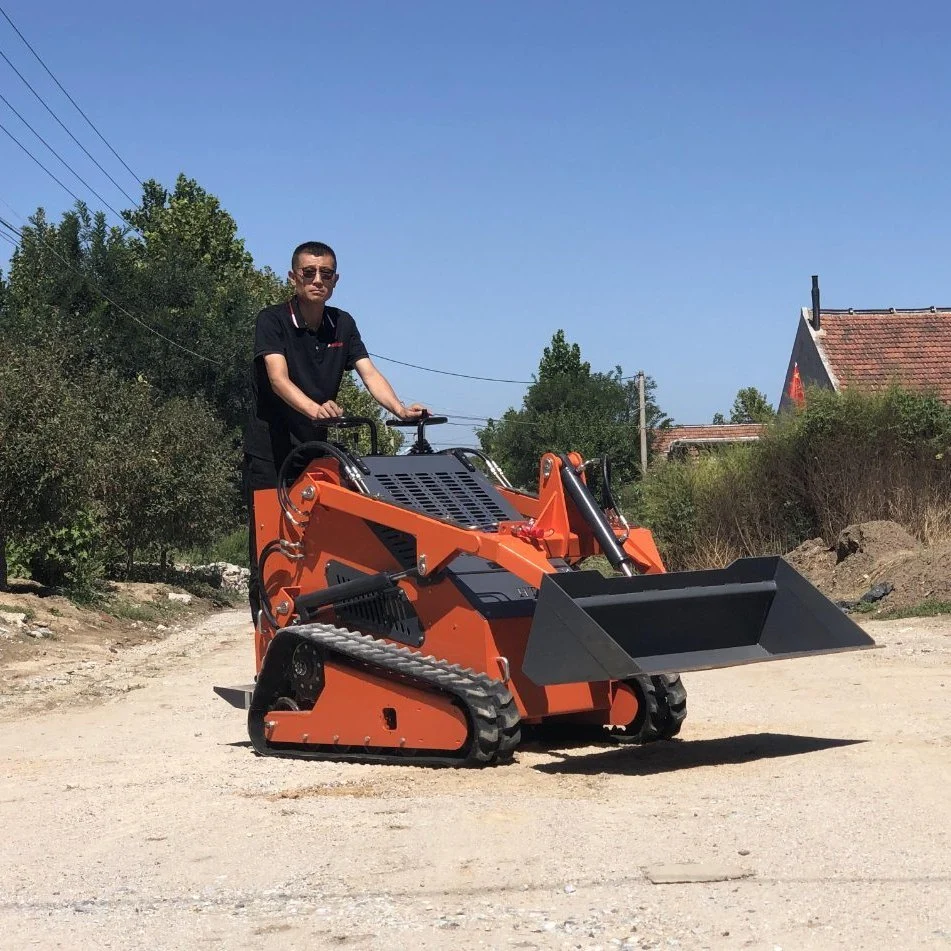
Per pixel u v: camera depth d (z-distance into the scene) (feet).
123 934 13.37
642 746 23.73
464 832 16.90
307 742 24.16
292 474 26.71
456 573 22.68
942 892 13.46
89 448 74.08
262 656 26.58
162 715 33.63
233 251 212.23
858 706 28.25
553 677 19.77
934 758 21.08
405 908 13.73
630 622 20.95
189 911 14.08
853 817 16.92
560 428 216.54
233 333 157.28
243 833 17.74
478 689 21.35
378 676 22.95
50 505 68.69
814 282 104.53
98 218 156.25
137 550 104.83
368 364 27.30
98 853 17.19
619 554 21.86
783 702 29.60
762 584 22.22
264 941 12.85
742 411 288.71
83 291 151.12
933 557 54.49
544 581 19.94
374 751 23.25
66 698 38.93
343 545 24.75
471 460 26.53
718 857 15.19
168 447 102.22
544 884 14.38
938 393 71.82
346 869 15.46
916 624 46.75
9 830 19.06
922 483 67.46
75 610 68.23
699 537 74.95
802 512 72.74
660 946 12.10
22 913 14.40
